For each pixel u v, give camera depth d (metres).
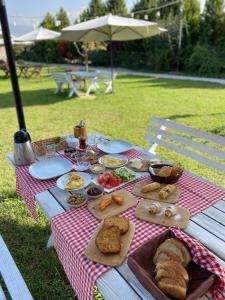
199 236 1.11
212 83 9.85
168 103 6.70
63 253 1.17
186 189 1.46
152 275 0.90
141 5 16.38
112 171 1.65
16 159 1.82
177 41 14.00
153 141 2.52
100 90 9.02
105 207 1.30
